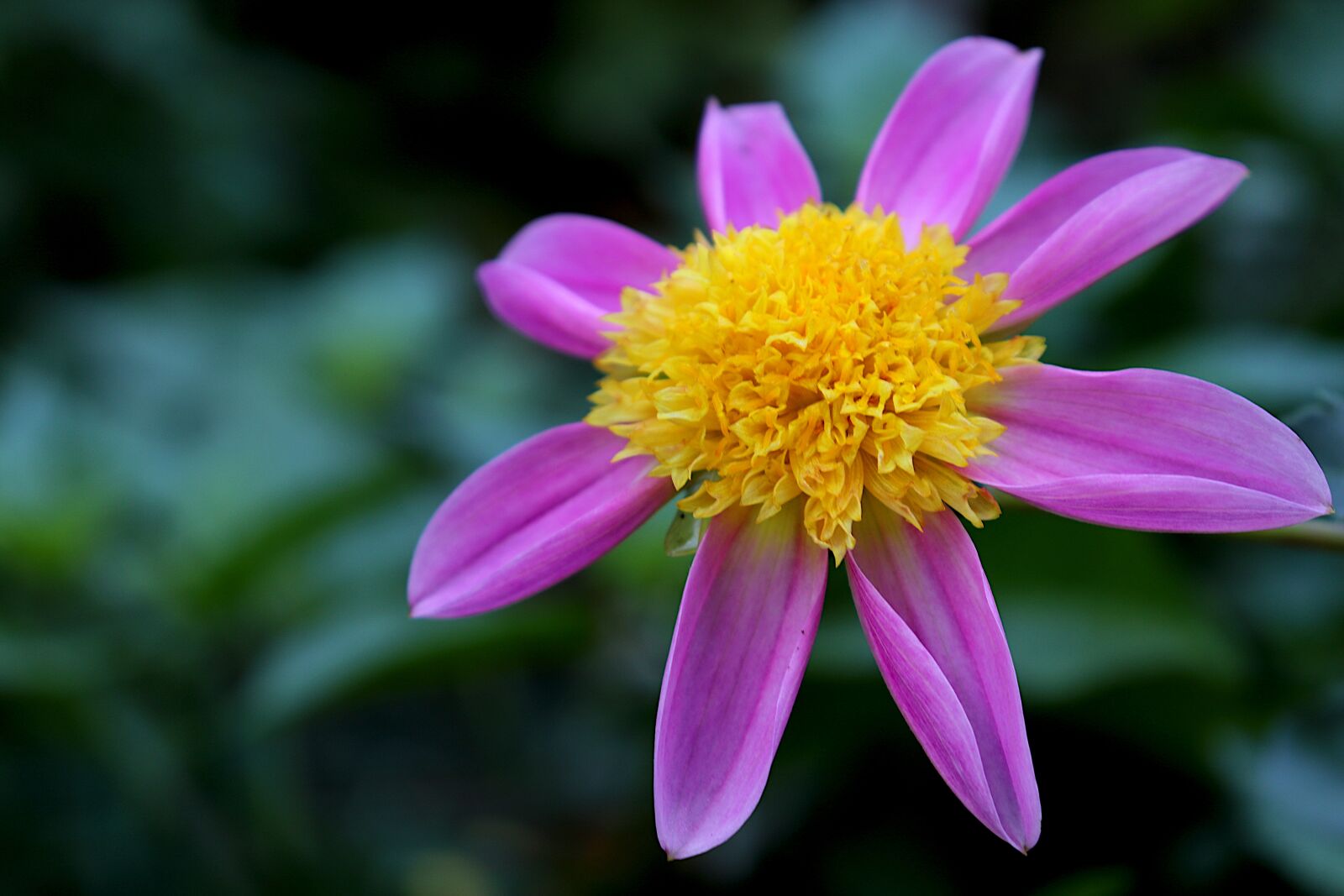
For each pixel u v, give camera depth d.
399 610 0.39
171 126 0.66
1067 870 0.37
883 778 0.39
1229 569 0.40
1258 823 0.36
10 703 0.39
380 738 0.46
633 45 0.79
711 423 0.32
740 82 0.79
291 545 0.40
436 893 0.42
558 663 0.41
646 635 0.40
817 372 0.32
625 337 0.32
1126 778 0.38
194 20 0.71
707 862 0.39
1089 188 0.33
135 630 0.40
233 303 0.50
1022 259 0.33
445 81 0.80
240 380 0.45
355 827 0.43
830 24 0.47
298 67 0.76
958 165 0.33
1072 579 0.37
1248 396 0.38
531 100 0.80
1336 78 0.48
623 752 0.43
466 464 0.41
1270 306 0.44
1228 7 0.73
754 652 0.31
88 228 0.64
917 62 0.43
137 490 0.41
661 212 0.78
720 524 0.32
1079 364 0.40
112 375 0.46
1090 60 0.77
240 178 0.67
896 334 0.32
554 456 0.32
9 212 0.60
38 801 0.40
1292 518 0.30
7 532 0.40
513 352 0.60
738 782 0.31
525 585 0.31
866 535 0.32
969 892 0.38
